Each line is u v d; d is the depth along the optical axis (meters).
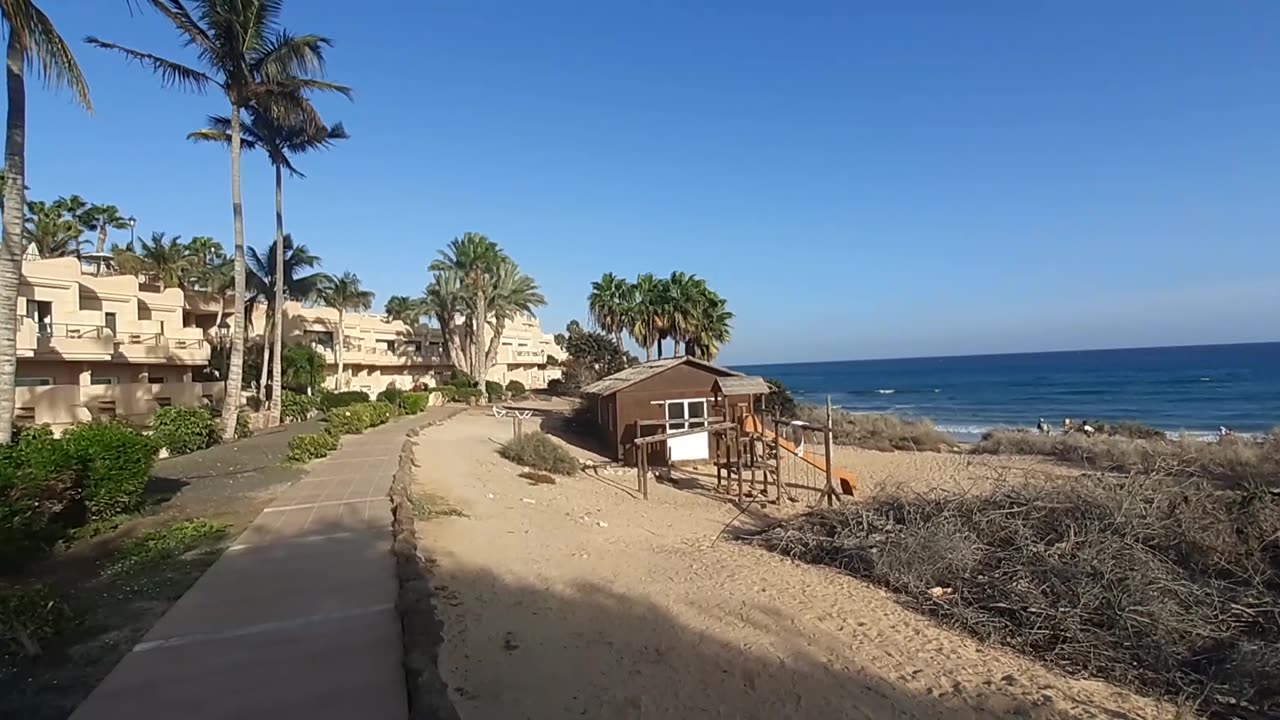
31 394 24.42
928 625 9.23
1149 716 6.94
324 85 24.97
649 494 19.97
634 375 27.81
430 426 33.72
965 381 108.81
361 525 10.62
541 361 83.06
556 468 22.78
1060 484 13.38
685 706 6.29
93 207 50.75
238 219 24.67
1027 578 10.00
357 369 58.75
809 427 19.08
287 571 8.11
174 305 37.00
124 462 10.90
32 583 7.71
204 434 21.50
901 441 33.22
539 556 11.17
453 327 66.56
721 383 25.62
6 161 12.05
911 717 6.50
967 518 12.52
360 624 6.41
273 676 5.33
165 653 5.75
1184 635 8.62
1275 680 7.42
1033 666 8.03
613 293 53.72
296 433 26.61
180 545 9.27
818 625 8.91
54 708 4.89
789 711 6.37
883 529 12.66
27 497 8.59
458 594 8.80
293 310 52.25
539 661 7.01
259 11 23.39
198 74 23.19
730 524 16.19
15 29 11.59
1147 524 11.27
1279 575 10.21
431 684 5.15
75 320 29.94
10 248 11.95
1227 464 21.78
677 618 8.78
